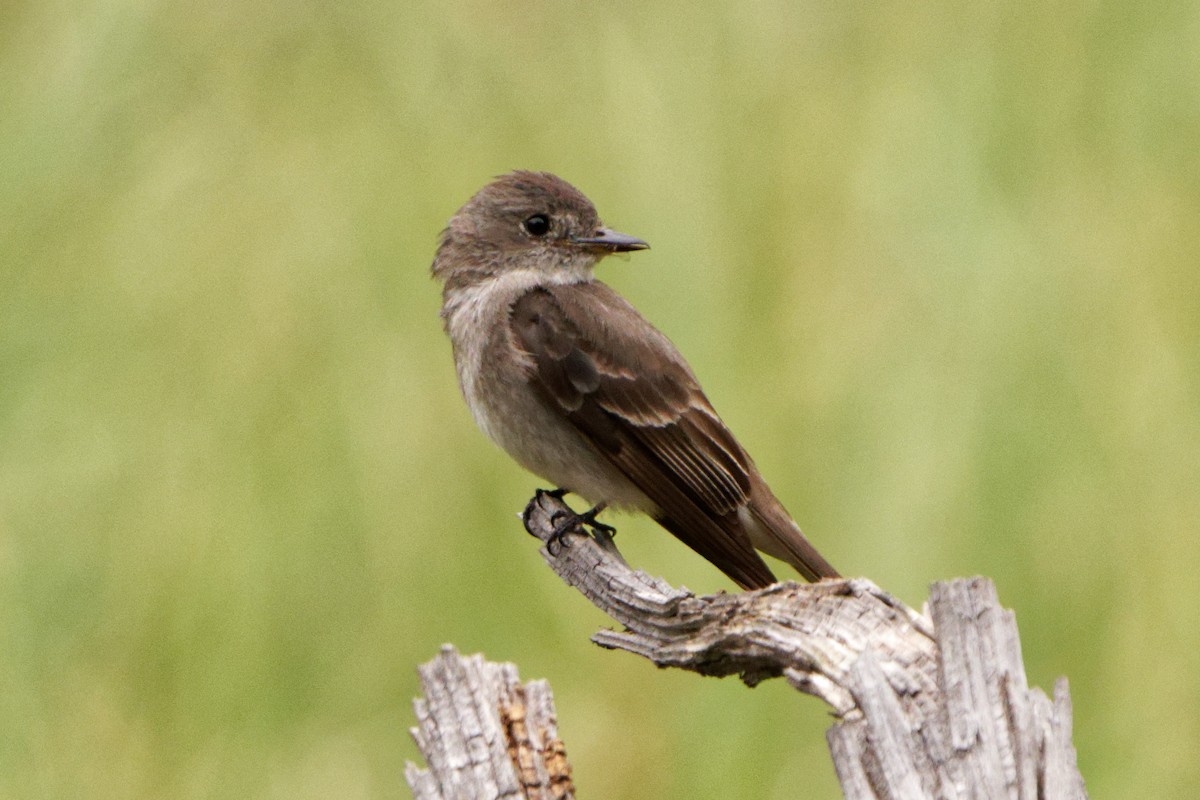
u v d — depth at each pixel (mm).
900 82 12531
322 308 12305
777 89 12531
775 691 10648
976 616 5844
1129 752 10867
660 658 7090
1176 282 12086
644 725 10758
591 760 10711
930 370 11539
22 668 10953
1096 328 11852
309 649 11188
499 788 6730
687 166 12039
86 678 10992
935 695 5871
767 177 12164
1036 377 11625
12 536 11242
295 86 12992
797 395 11453
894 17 12805
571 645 11016
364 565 11383
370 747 10930
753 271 11812
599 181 12625
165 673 11062
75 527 11359
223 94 12781
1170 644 11086
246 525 11430
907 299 11750
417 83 13164
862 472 11195
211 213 12445
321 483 11625
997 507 11141
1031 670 11016
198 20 12742
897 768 5695
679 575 11211
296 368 12078
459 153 12984
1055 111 12523
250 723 10945
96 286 11984
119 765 10797
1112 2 12656
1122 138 12539
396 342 12250
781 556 10484
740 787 10523
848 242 11945
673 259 11695
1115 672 11023
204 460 11664
